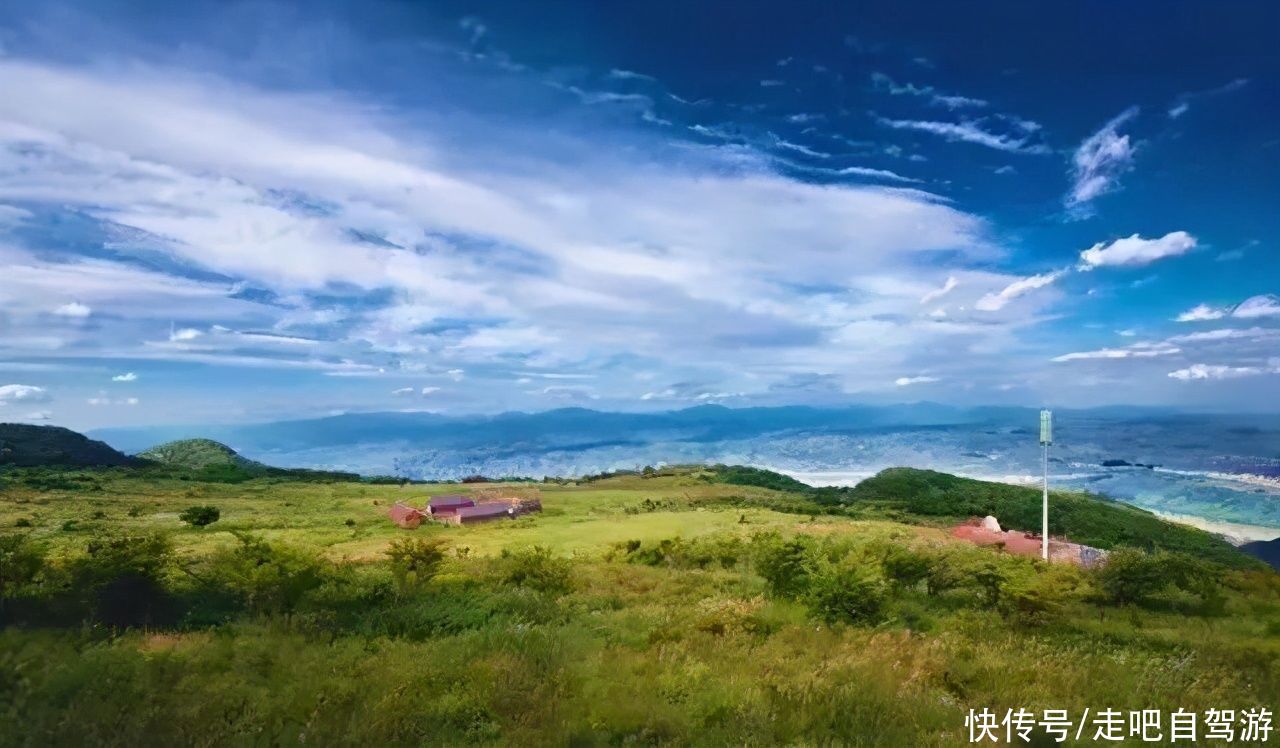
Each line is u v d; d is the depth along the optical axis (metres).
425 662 10.74
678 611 18.33
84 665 9.24
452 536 69.69
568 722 8.15
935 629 17.45
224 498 136.75
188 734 7.33
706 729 8.39
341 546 59.75
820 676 10.50
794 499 134.12
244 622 15.12
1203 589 25.81
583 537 61.91
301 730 7.58
